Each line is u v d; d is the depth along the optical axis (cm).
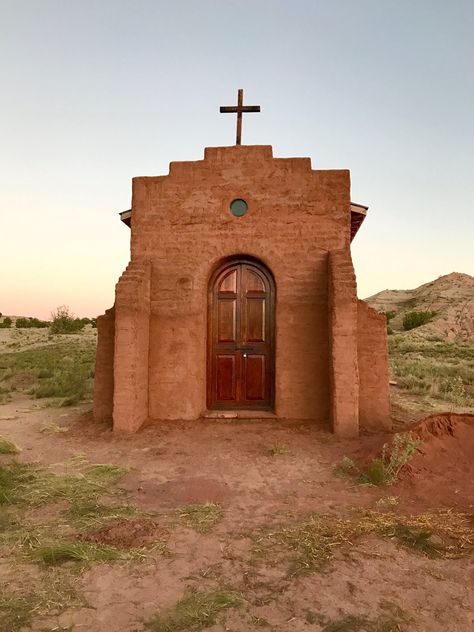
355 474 645
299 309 956
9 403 1341
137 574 385
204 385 990
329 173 975
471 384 1759
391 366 2255
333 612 333
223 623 320
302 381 948
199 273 975
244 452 754
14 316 9588
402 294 10119
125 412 866
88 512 514
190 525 482
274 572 390
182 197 993
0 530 469
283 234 970
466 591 362
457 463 663
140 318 904
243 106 1041
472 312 6388
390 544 439
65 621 321
